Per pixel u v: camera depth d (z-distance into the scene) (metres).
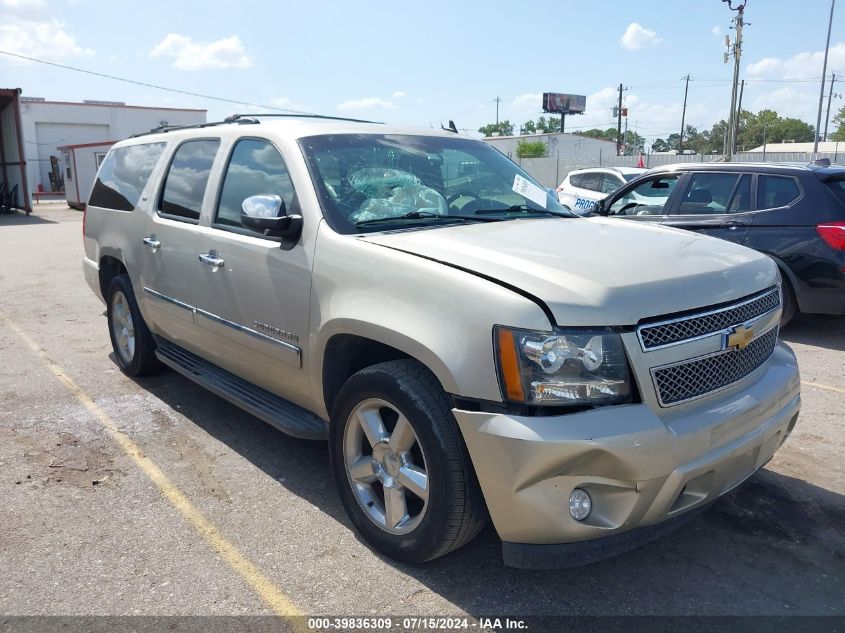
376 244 3.30
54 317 8.30
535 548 2.73
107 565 3.24
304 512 3.71
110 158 6.17
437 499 2.89
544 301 2.67
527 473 2.59
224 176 4.37
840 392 5.53
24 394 5.51
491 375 2.69
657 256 3.12
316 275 3.45
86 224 6.30
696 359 2.83
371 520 3.30
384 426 3.25
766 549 3.35
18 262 13.33
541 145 63.03
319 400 3.62
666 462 2.65
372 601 2.97
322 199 3.62
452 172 4.24
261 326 3.88
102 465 4.27
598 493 2.70
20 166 27.42
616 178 13.93
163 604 2.96
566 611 2.90
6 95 26.64
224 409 5.17
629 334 2.67
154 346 5.56
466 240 3.28
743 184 7.35
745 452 2.94
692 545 3.38
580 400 2.62
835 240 6.61
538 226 3.69
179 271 4.62
